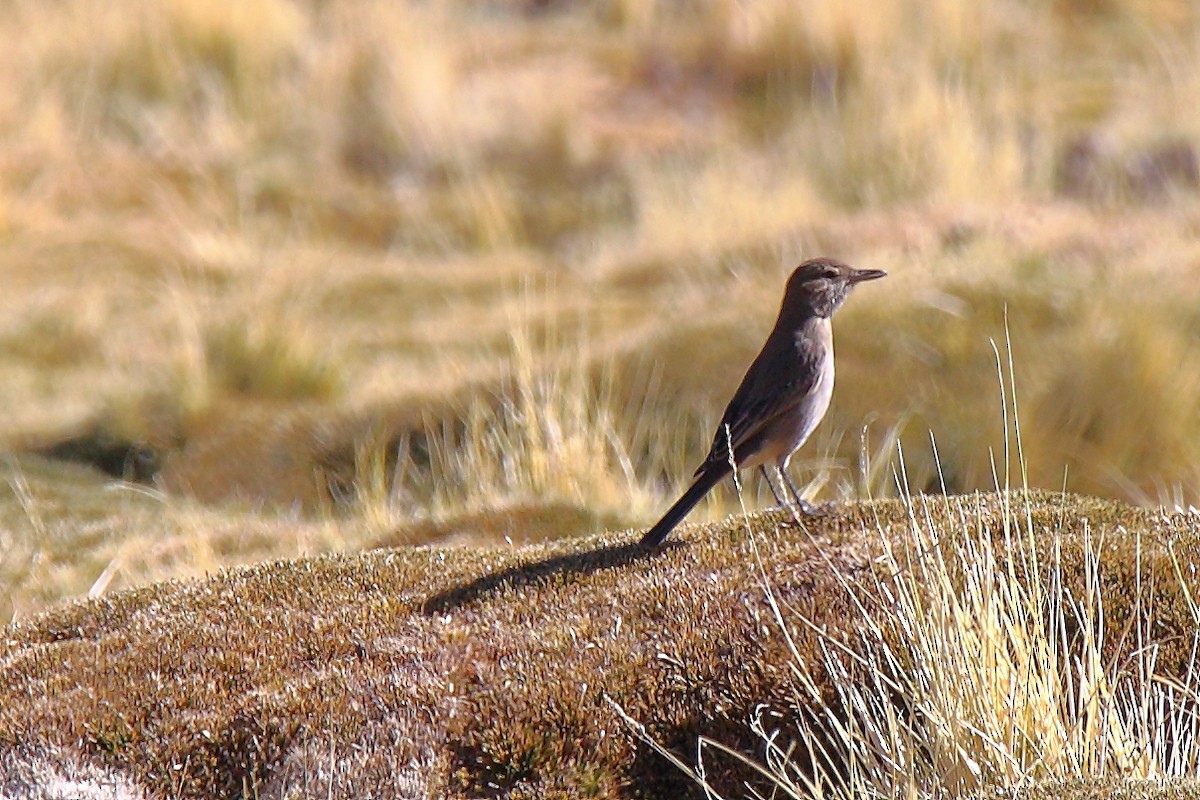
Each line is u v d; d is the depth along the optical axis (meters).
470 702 7.70
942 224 18.91
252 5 25.17
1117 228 18.02
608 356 15.35
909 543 8.61
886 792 7.16
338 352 16.94
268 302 18.12
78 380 16.70
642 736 7.45
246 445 14.84
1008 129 21.84
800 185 21.31
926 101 22.33
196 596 9.13
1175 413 14.05
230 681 8.05
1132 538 8.51
